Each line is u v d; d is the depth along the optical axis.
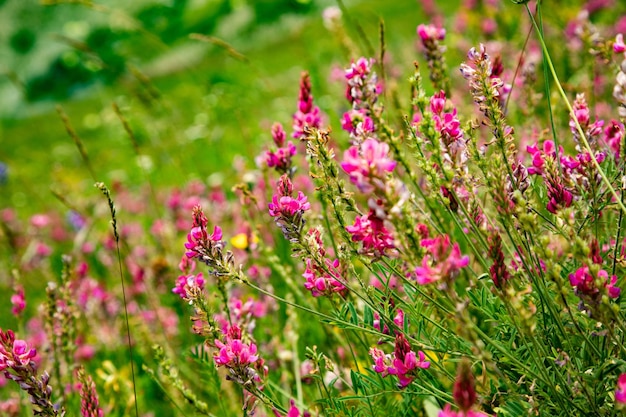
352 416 2.11
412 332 2.25
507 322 1.98
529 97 3.24
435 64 2.78
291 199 1.98
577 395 1.87
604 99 4.02
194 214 2.01
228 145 6.73
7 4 24.16
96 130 12.38
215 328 2.22
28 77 21.66
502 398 1.96
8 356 2.07
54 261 4.95
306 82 2.56
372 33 5.85
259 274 3.36
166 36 14.79
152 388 3.49
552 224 2.09
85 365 3.84
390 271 2.10
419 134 2.37
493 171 1.85
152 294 3.92
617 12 5.64
